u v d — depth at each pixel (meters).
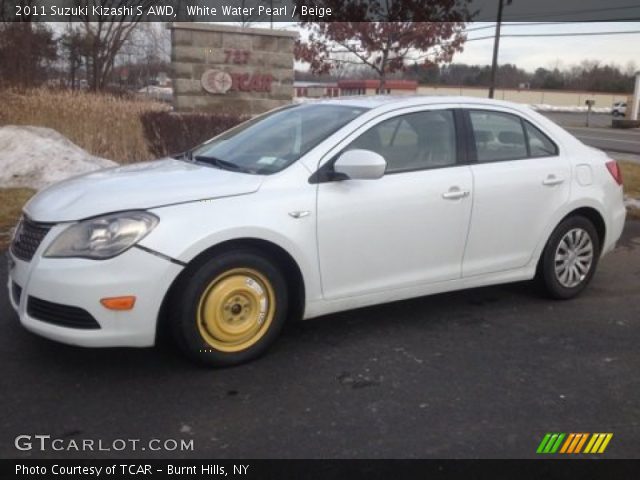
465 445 3.26
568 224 5.30
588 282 5.63
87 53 23.20
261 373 3.96
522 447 3.26
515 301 5.43
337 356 4.25
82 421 3.38
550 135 5.31
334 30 12.84
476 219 4.77
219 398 3.64
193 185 3.95
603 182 5.49
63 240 3.65
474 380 3.97
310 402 3.64
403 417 3.51
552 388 3.90
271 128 4.84
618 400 3.78
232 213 3.83
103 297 3.55
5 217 7.51
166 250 3.63
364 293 4.39
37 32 19.53
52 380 3.79
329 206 4.15
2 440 3.19
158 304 3.65
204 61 13.13
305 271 4.11
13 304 4.00
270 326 4.10
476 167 4.80
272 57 13.69
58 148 9.84
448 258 4.71
